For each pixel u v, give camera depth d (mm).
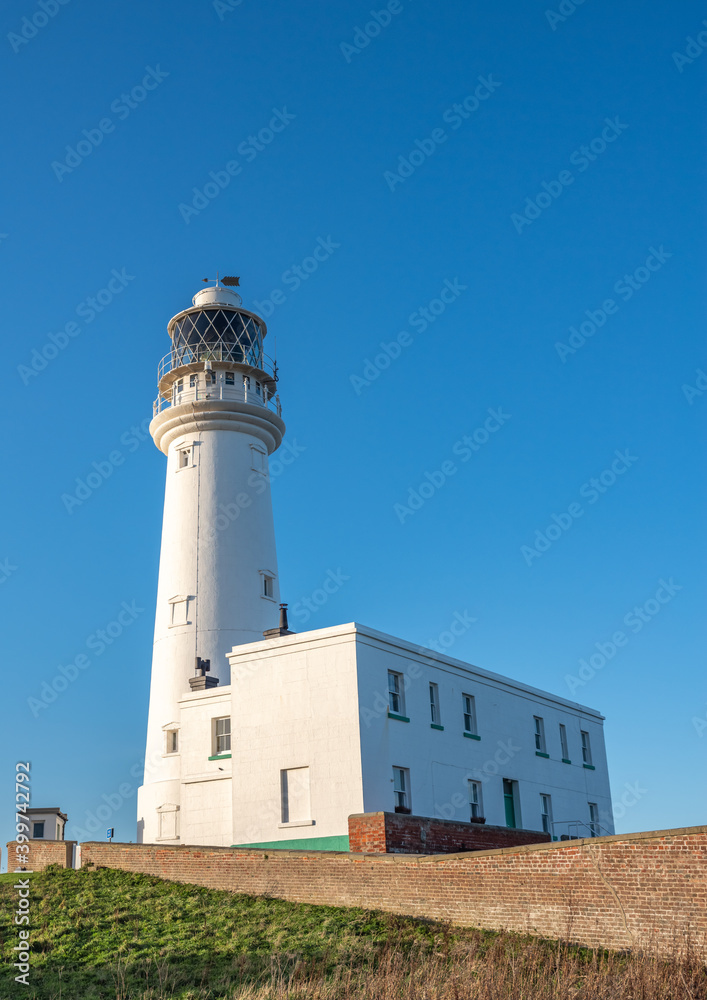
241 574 46188
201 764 38812
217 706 39219
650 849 20984
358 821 29516
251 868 28797
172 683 44125
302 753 35250
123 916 26484
